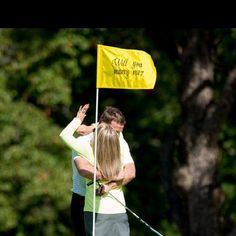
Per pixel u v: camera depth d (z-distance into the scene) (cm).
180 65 4972
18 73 5444
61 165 5362
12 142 5397
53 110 5762
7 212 5322
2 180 5328
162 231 6128
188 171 4647
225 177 6259
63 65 5388
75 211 2317
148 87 2355
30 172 5294
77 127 2227
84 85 5816
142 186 6234
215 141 4688
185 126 4688
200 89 4662
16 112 5378
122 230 2195
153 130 6269
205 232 4656
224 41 5016
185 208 4691
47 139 5369
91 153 2191
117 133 2220
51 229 5488
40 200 5400
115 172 2155
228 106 4662
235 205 6144
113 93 6234
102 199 2180
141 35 4869
